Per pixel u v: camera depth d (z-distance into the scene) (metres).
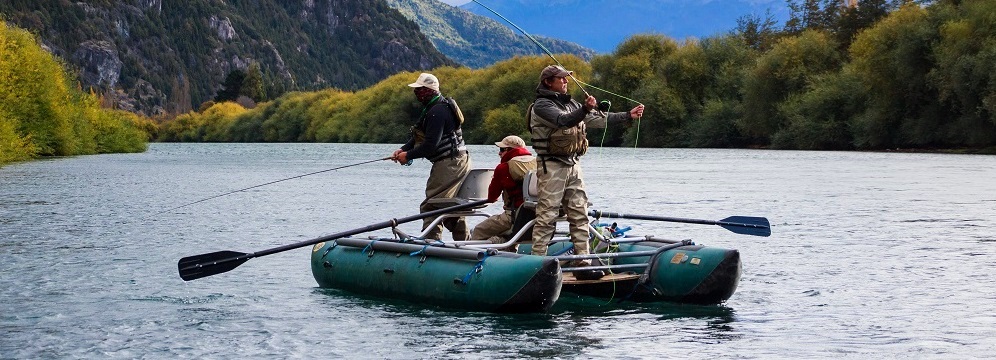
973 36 52.44
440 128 10.65
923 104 57.84
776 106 67.25
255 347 8.00
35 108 54.28
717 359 7.49
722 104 71.50
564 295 10.06
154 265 12.59
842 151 59.62
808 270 11.88
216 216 19.48
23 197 24.81
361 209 21.06
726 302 9.76
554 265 8.67
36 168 41.78
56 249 14.20
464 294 9.03
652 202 22.36
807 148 63.81
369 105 112.88
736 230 10.41
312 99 128.88
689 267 9.40
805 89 66.06
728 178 32.09
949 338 8.16
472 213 10.64
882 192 25.39
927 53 55.72
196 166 45.19
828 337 8.21
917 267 12.11
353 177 34.56
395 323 8.78
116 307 9.74
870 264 12.38
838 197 23.75
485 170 10.91
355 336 8.32
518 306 8.76
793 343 8.00
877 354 7.63
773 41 96.38
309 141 124.44
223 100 199.38
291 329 8.64
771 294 10.22
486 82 94.69
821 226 17.08
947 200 22.78
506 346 7.90
